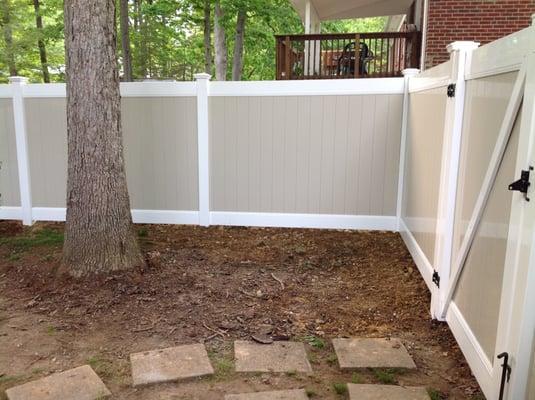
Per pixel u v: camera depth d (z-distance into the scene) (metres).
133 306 3.73
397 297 4.02
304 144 5.91
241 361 2.94
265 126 5.93
